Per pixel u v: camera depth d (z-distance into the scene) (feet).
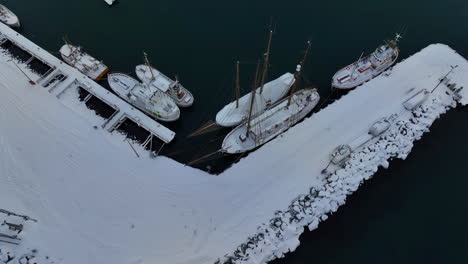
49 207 200.03
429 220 208.13
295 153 223.30
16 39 263.08
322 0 299.58
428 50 270.46
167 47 270.87
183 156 225.76
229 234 195.52
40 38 272.51
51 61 254.68
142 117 234.17
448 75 258.78
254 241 192.44
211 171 219.82
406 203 213.05
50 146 220.64
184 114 242.58
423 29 287.07
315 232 202.49
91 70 252.21
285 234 195.21
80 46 267.59
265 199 207.41
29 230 191.21
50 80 248.52
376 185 218.59
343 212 209.36
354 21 288.10
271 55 268.41
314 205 204.03
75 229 194.39
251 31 280.10
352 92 249.14
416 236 203.00
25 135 223.71
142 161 218.38
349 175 214.69
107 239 192.54
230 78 256.73
